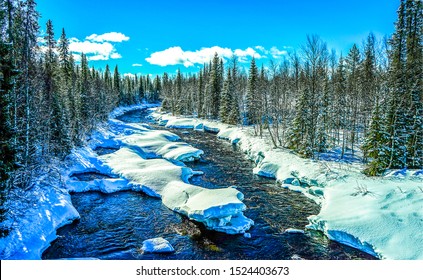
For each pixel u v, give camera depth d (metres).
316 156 27.34
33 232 13.29
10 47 11.27
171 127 56.59
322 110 30.67
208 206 15.53
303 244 14.15
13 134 12.17
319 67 31.42
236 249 13.61
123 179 21.97
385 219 14.38
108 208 18.09
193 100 71.56
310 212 17.92
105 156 28.27
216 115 60.66
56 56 37.97
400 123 21.30
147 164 25.62
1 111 11.15
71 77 44.72
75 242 14.02
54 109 25.03
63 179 20.91
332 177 21.02
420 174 19.39
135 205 18.61
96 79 64.56
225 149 36.41
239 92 58.69
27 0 18.25
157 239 13.95
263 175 25.45
